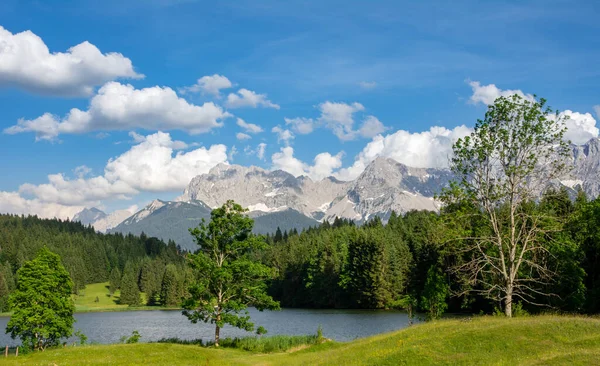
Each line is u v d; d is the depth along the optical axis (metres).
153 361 41.59
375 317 107.38
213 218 59.31
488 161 46.72
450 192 47.78
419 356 30.48
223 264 57.50
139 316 145.25
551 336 31.83
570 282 60.56
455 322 40.06
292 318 109.69
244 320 57.12
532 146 45.09
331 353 38.66
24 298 58.44
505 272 46.66
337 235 177.88
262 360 44.16
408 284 129.88
